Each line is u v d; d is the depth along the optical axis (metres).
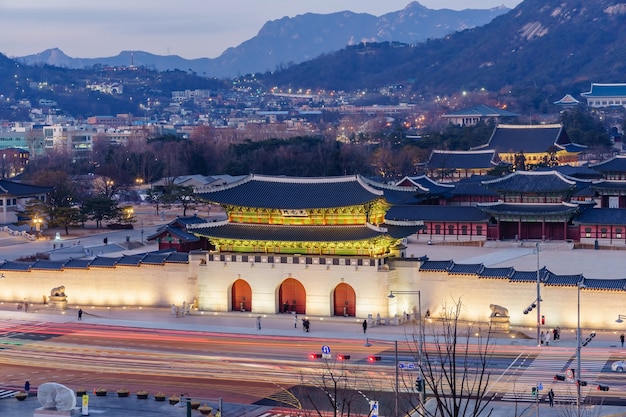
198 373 192.25
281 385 182.25
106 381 188.12
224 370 193.88
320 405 169.25
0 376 192.75
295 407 167.00
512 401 167.38
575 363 190.88
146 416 164.62
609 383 177.25
